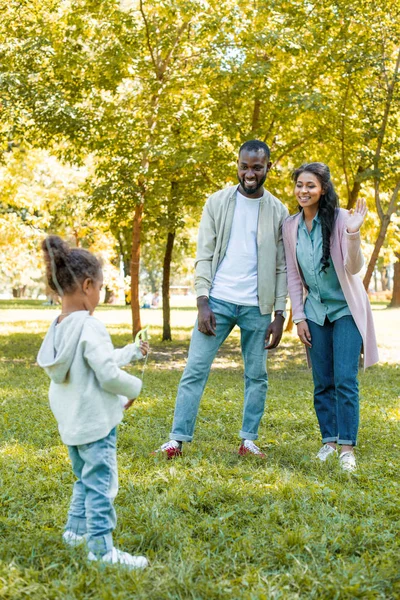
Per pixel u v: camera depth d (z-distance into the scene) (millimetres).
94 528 2947
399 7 11445
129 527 3402
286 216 5258
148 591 2672
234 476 4426
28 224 17484
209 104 12125
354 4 11453
